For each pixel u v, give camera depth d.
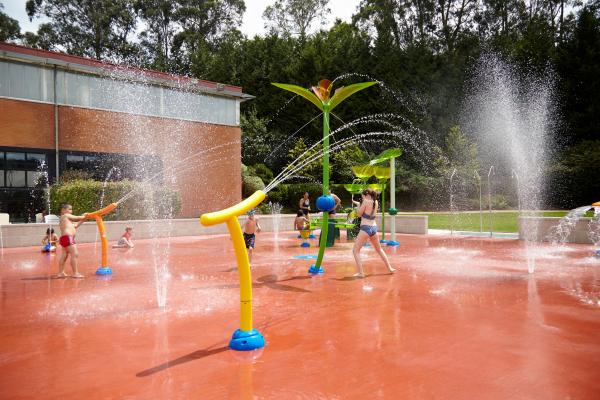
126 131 21.59
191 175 23.69
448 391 3.26
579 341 4.35
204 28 58.34
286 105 42.72
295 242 15.29
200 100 23.98
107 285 7.59
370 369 3.69
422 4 53.19
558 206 35.31
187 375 3.60
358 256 8.22
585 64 39.19
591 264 9.57
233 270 9.18
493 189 37.19
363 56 46.00
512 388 3.29
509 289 6.95
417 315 5.40
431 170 39.06
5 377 3.60
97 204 17.80
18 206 18.83
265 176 35.22
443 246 13.51
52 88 19.61
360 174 14.41
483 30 52.97
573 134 39.50
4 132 18.38
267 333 4.73
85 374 3.65
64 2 55.34
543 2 53.03
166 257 11.38
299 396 3.20
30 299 6.52
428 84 43.38
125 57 55.56
